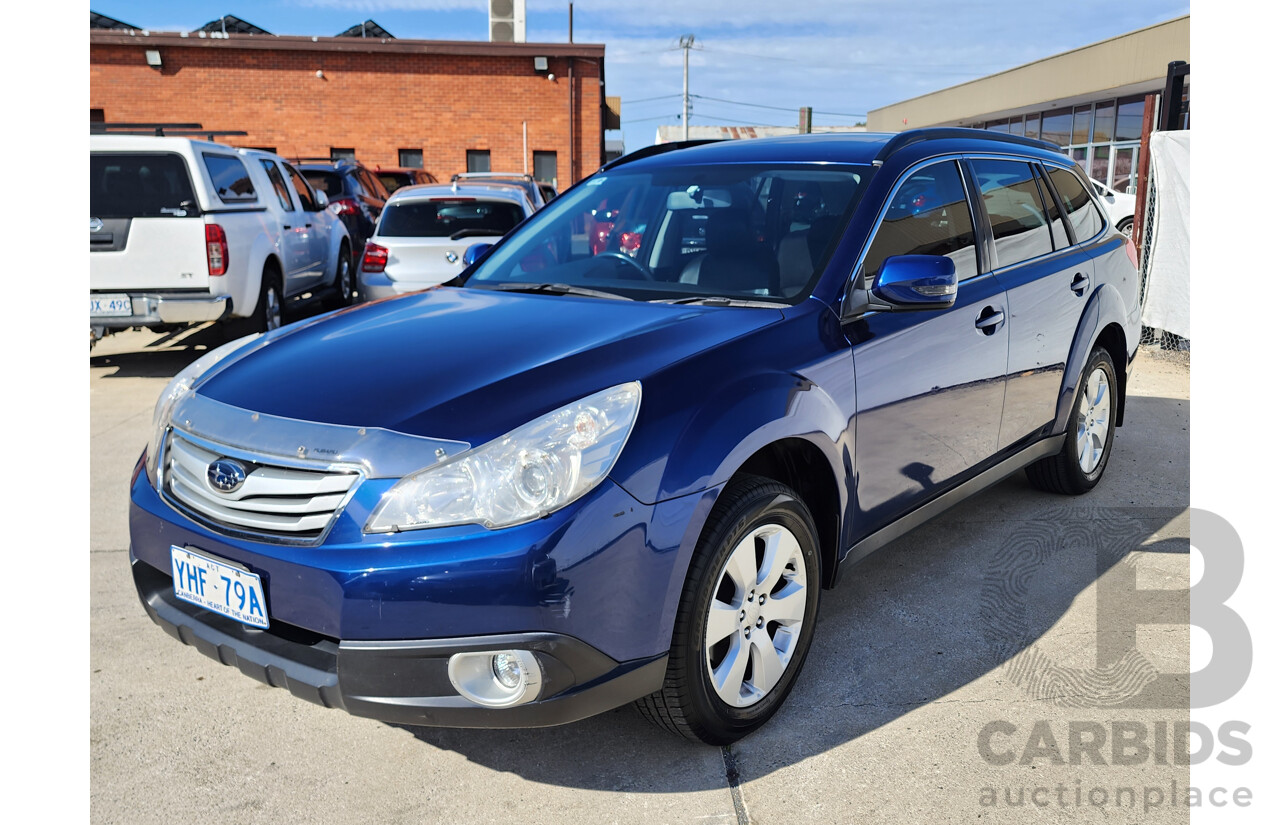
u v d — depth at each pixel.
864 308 2.80
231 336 7.99
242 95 19.94
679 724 2.33
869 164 3.12
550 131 20.66
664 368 2.29
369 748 2.51
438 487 2.04
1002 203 3.67
